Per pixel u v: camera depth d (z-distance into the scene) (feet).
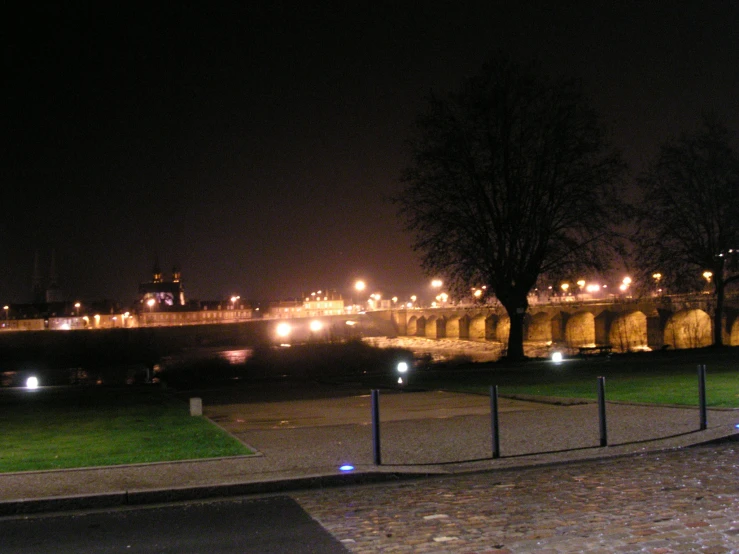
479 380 104.68
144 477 38.42
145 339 372.17
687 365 117.60
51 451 47.96
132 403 85.20
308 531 29.37
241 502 34.73
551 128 142.00
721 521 28.91
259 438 53.16
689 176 167.12
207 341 397.80
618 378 96.12
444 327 459.32
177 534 29.35
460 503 33.19
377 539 27.99
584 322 332.39
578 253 141.79
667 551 25.62
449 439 50.21
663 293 254.47
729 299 246.06
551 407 67.31
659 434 49.08
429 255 143.54
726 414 56.80
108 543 28.25
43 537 29.27
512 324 146.61
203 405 82.17
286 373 166.30
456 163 142.51
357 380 115.55
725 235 166.20
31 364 284.61
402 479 39.09
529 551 26.05
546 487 35.81
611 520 29.53
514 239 142.20
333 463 41.55
